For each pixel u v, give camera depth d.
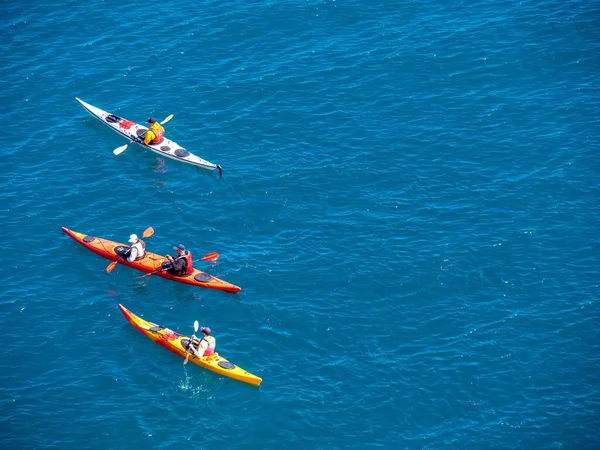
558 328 43.06
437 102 59.06
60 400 39.25
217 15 67.75
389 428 38.25
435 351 41.94
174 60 63.44
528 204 50.84
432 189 52.22
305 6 68.31
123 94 60.47
